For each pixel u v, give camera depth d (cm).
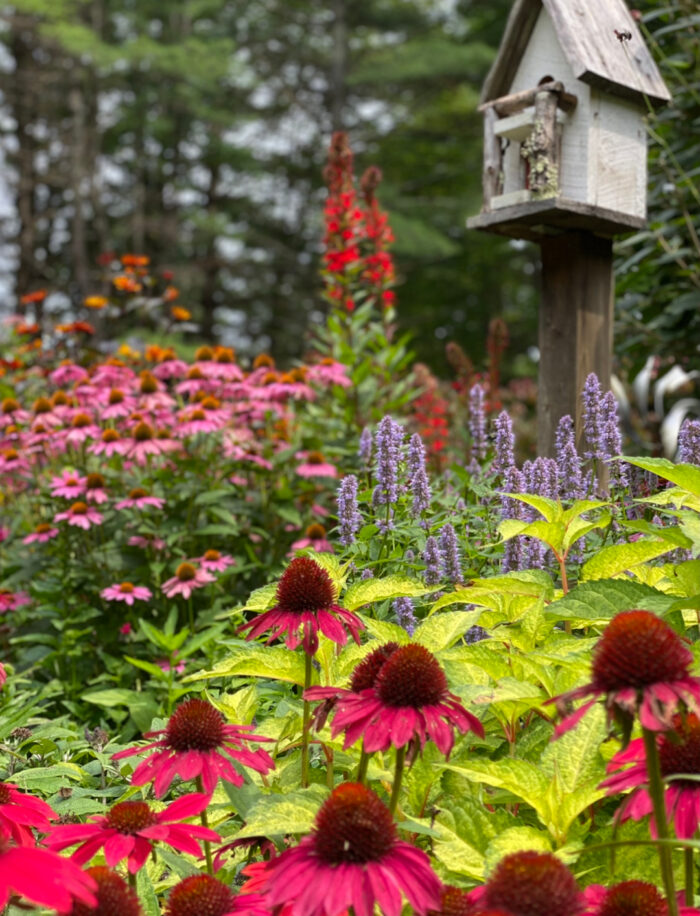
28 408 670
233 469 536
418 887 127
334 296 627
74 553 515
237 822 195
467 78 2467
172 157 2608
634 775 144
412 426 645
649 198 534
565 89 378
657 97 390
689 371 566
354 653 204
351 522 299
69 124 2398
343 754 197
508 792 179
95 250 2627
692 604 171
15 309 2352
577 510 218
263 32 2653
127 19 2567
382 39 2770
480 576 284
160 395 546
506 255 2362
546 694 181
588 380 288
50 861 122
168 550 503
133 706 368
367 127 2650
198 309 2508
